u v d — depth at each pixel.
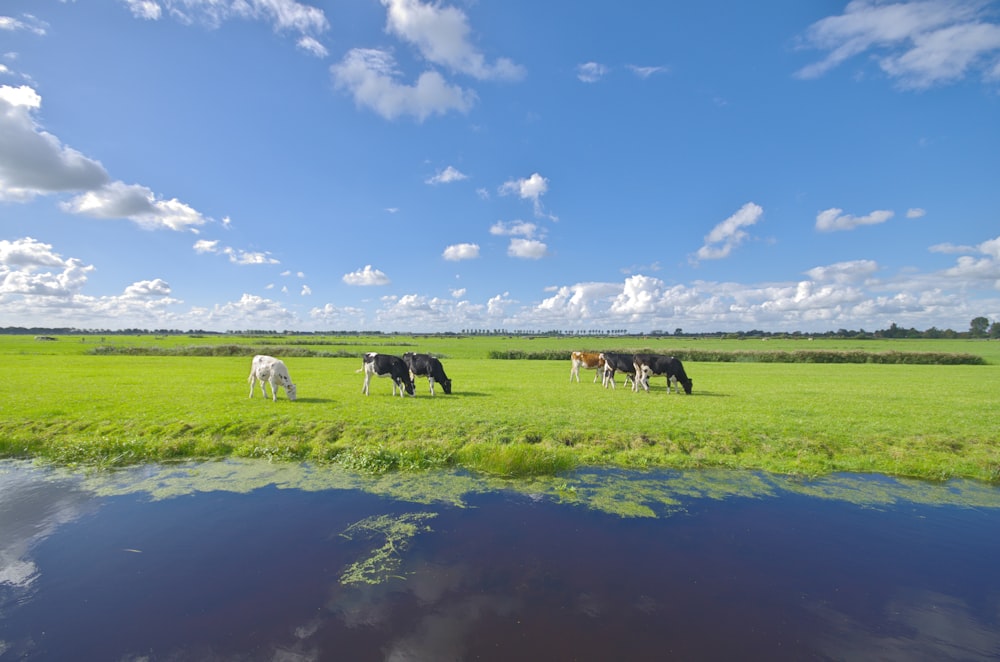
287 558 6.62
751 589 5.95
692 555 6.88
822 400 19.92
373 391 21.83
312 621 5.14
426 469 11.01
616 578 6.14
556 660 4.50
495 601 5.55
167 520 8.01
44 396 17.92
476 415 15.08
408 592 5.75
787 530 7.91
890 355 57.72
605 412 16.06
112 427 13.21
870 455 12.11
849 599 5.78
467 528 7.75
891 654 4.73
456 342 110.00
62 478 10.25
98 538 7.29
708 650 4.71
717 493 9.71
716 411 16.55
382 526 7.79
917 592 5.98
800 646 4.82
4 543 7.12
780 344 104.06
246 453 12.03
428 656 4.53
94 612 5.31
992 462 11.53
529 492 9.62
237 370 32.03
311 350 60.78
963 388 25.45
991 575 6.48
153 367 34.53
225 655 4.57
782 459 11.88
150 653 4.61
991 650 4.82
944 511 8.95
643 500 9.23
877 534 7.80
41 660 4.50
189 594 5.68
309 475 10.56
